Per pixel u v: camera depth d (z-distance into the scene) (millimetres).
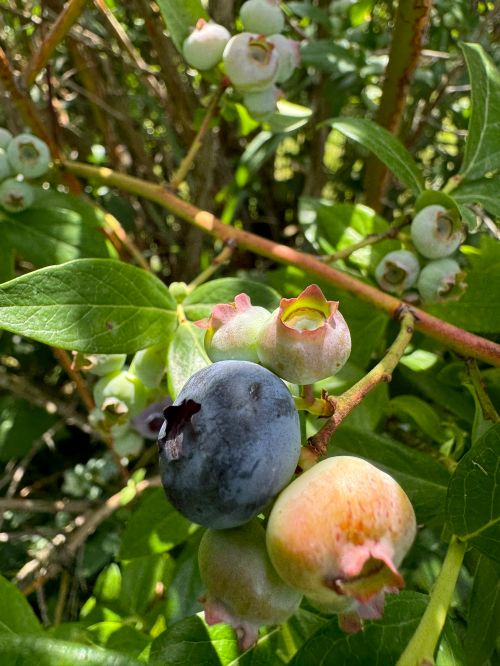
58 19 109
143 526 105
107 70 176
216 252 195
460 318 104
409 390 119
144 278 85
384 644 64
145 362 93
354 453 88
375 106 173
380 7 185
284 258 97
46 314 77
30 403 176
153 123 208
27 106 114
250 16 107
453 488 67
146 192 109
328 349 55
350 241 119
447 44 179
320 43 156
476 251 110
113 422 102
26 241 105
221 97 109
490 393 107
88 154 192
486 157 105
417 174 105
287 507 47
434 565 101
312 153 189
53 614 150
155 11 164
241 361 54
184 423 50
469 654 77
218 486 48
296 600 53
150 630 107
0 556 157
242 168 143
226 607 52
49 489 181
